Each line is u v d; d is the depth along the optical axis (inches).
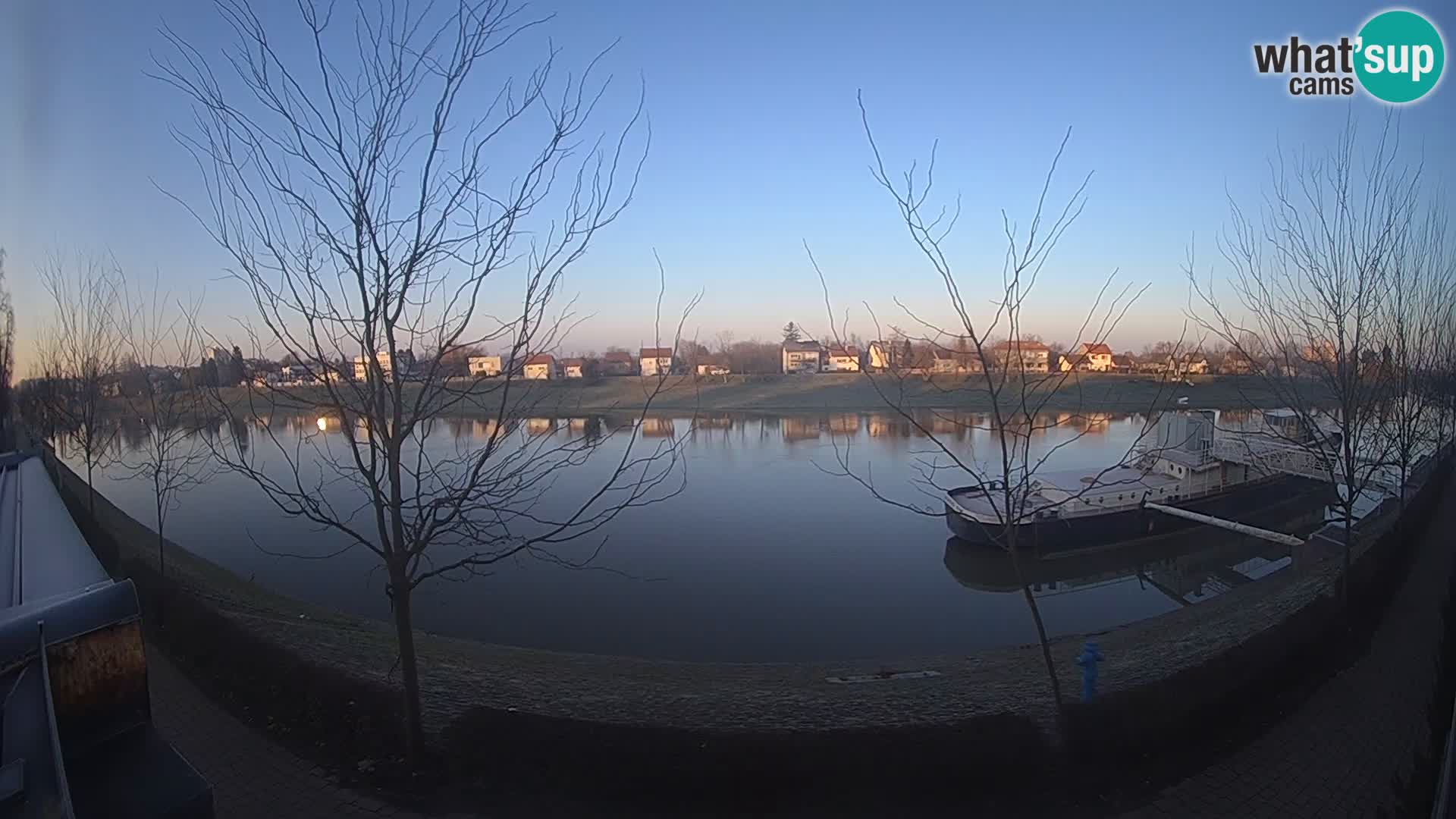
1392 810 214.2
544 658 465.4
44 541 331.3
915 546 922.1
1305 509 1115.3
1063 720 242.5
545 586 735.7
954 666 446.9
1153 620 590.6
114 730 194.2
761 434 2001.7
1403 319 438.3
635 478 1301.7
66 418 720.3
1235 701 270.7
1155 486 991.6
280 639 359.3
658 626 644.7
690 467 1444.4
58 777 133.9
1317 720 278.8
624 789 214.7
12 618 184.9
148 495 1117.7
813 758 220.5
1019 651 502.9
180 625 338.6
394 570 218.4
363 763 229.8
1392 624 397.7
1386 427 754.8
